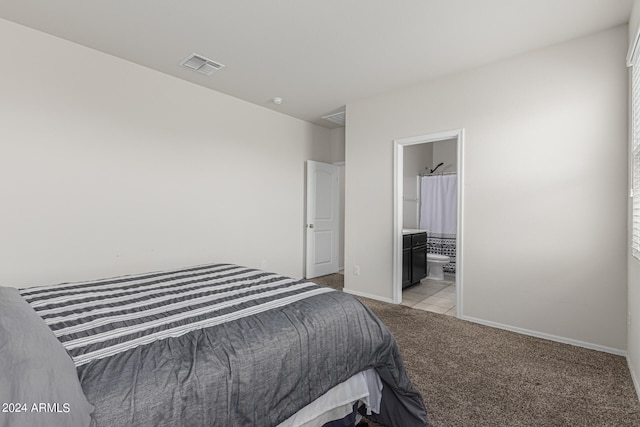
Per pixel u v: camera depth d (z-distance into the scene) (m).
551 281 2.62
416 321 3.04
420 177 5.64
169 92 3.27
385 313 3.28
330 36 2.52
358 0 2.08
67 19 2.32
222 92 3.72
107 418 0.75
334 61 2.94
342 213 5.77
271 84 3.47
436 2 2.08
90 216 2.76
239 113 3.94
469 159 3.05
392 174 3.65
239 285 1.85
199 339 1.10
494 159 2.90
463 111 3.10
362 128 3.91
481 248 2.98
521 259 2.77
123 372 0.88
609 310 2.38
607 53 2.38
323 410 1.32
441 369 2.11
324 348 1.28
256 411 1.02
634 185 2.04
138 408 0.79
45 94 2.52
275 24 2.36
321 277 5.01
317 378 1.23
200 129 3.54
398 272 3.64
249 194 4.08
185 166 3.42
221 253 3.78
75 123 2.67
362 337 1.44
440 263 4.84
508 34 2.46
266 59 2.91
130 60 2.96
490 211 2.93
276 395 1.09
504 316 2.86
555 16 2.22
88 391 0.79
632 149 2.12
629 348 2.18
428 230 5.51
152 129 3.15
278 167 4.46
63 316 1.29
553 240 2.62
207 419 0.90
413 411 1.51
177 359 0.97
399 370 1.55
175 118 3.32
